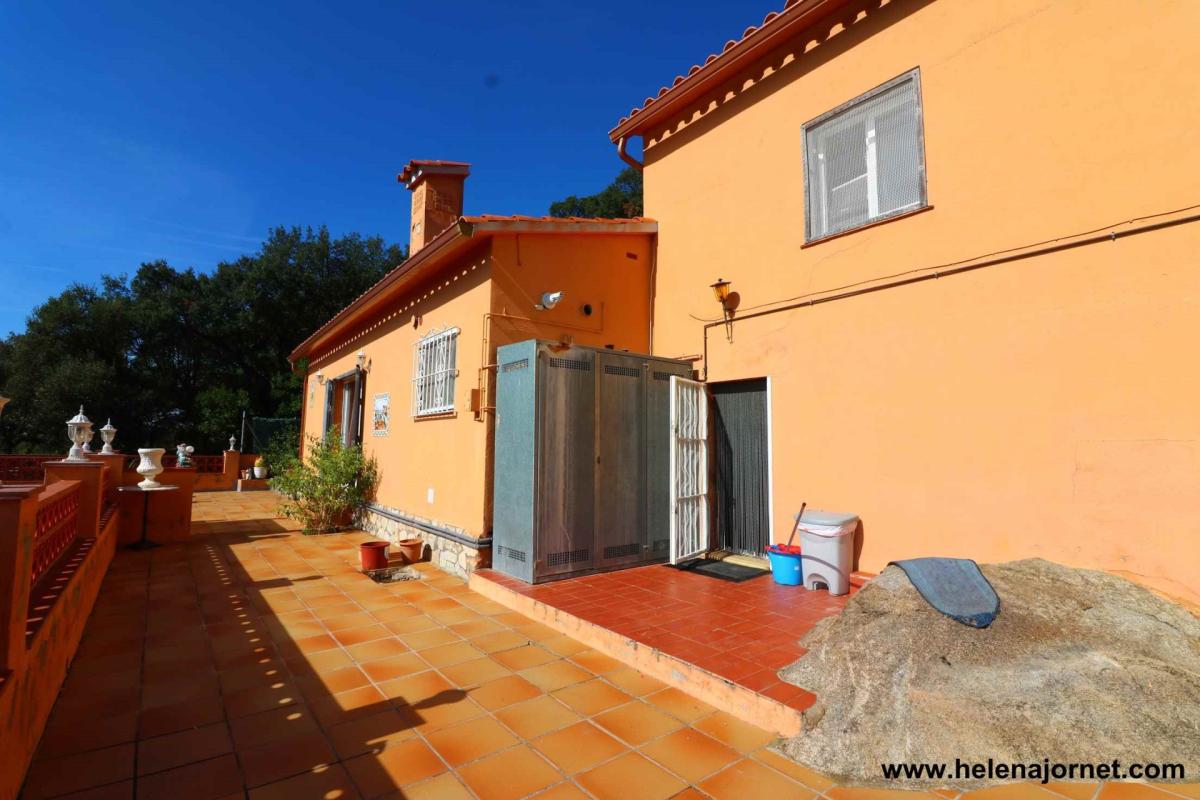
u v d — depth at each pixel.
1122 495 3.84
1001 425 4.45
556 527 5.70
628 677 3.77
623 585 5.46
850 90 5.62
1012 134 4.54
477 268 6.70
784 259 6.12
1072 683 2.77
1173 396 3.68
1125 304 3.91
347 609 5.24
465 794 2.50
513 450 5.93
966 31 4.86
